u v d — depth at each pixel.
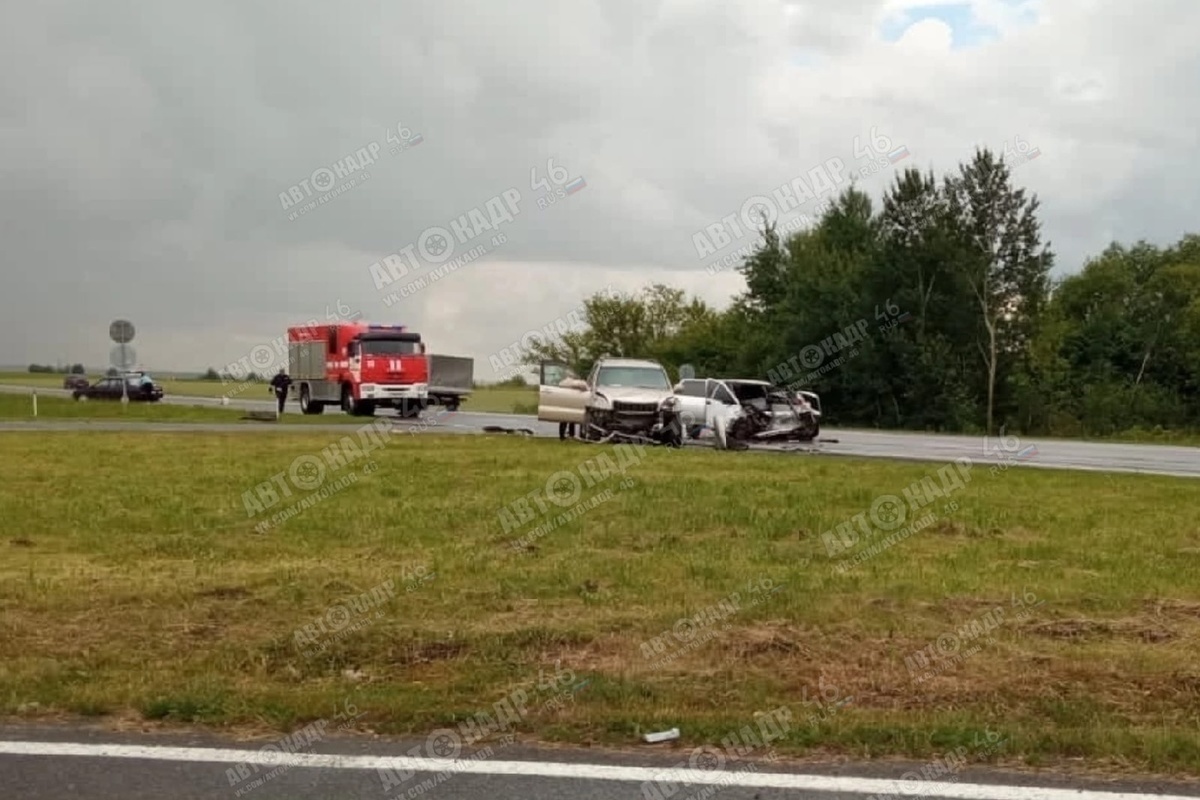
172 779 4.88
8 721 5.59
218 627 7.61
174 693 5.93
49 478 17.39
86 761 5.07
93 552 10.77
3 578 9.28
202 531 12.05
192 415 42.44
